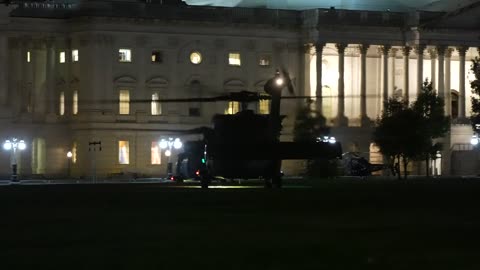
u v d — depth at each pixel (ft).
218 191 268.62
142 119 518.37
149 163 517.96
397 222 141.18
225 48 541.34
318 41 543.80
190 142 398.83
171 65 531.91
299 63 551.18
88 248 105.09
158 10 531.50
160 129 520.01
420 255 96.89
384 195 235.40
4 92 514.68
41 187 322.34
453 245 107.04
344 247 104.73
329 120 382.63
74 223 140.67
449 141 553.64
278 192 257.34
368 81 568.82
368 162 495.00
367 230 126.93
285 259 93.86
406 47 562.25
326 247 104.78
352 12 554.05
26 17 520.83
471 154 554.05
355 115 565.12
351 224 137.28
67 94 526.16
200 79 537.24
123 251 101.81
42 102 527.81
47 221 144.87
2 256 97.76
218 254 98.37
